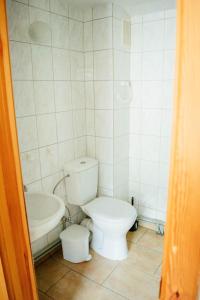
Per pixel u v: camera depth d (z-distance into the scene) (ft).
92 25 6.93
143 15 7.13
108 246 6.81
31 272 3.28
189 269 1.90
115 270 6.39
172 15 6.64
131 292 5.69
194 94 1.59
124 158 8.14
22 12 5.34
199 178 1.69
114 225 6.20
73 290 5.78
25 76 5.62
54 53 6.31
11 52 5.22
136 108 7.89
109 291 5.74
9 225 2.85
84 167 6.94
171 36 6.78
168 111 7.29
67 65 6.79
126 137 8.07
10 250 2.93
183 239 1.87
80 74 7.31
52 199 5.39
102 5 6.57
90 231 7.42
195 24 1.51
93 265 6.60
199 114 1.60
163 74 7.14
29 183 6.12
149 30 7.11
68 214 7.57
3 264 2.92
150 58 7.27
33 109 5.94
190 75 1.58
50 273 6.34
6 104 2.57
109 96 7.09
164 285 2.11
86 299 5.53
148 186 8.24
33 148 6.09
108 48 6.77
